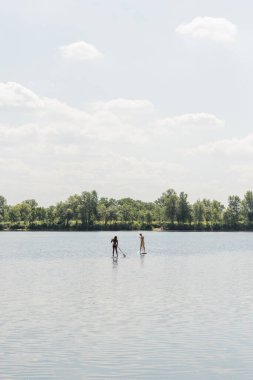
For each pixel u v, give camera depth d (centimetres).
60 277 4375
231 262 6331
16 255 7900
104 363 1716
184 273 4747
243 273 4769
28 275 4572
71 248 10144
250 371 1639
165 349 1884
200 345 1941
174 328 2222
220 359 1764
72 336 2075
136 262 6247
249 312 2600
